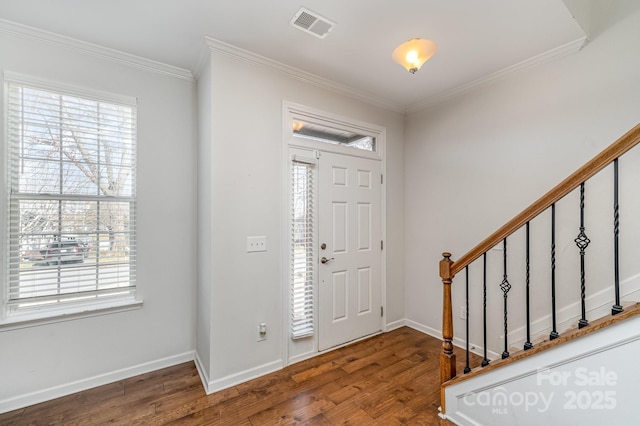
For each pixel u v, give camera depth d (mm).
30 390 1934
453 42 2088
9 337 1885
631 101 1871
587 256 2049
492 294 2578
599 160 1306
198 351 2436
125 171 2303
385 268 3205
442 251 3010
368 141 3143
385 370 2383
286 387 2143
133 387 2127
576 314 2082
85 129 2156
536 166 2311
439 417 1834
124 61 2262
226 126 2162
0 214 1882
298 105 2531
